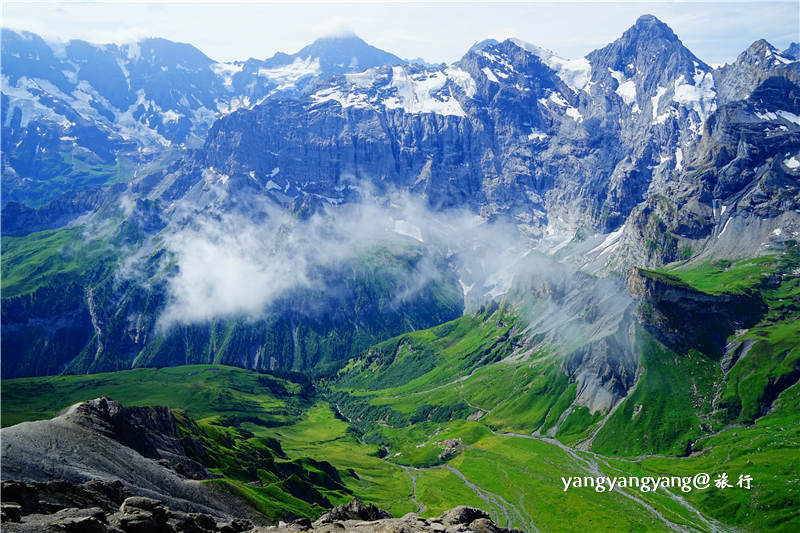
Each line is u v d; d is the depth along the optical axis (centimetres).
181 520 11156
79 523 8775
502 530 12319
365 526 11662
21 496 10225
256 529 11962
